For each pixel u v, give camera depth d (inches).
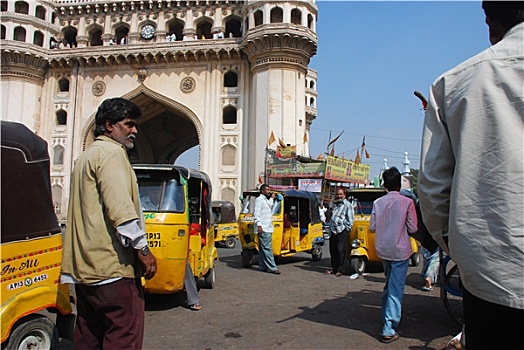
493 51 59.6
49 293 144.8
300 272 375.9
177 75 1061.8
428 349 166.4
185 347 168.7
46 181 150.1
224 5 1075.9
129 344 101.0
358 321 206.4
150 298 260.8
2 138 134.0
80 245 101.5
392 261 176.7
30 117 1067.9
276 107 938.1
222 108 1037.2
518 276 53.3
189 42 1036.5
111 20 1122.0
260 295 271.0
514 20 61.6
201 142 1027.3
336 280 331.6
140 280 108.3
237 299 259.0
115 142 108.9
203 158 1018.7
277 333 186.7
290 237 435.8
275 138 930.1
